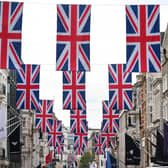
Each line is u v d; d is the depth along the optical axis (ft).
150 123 276.21
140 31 120.67
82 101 163.02
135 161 163.32
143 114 294.87
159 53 120.16
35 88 166.61
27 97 165.89
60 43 119.75
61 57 119.96
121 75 166.91
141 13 120.37
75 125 210.59
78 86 163.32
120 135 370.32
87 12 119.24
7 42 118.42
